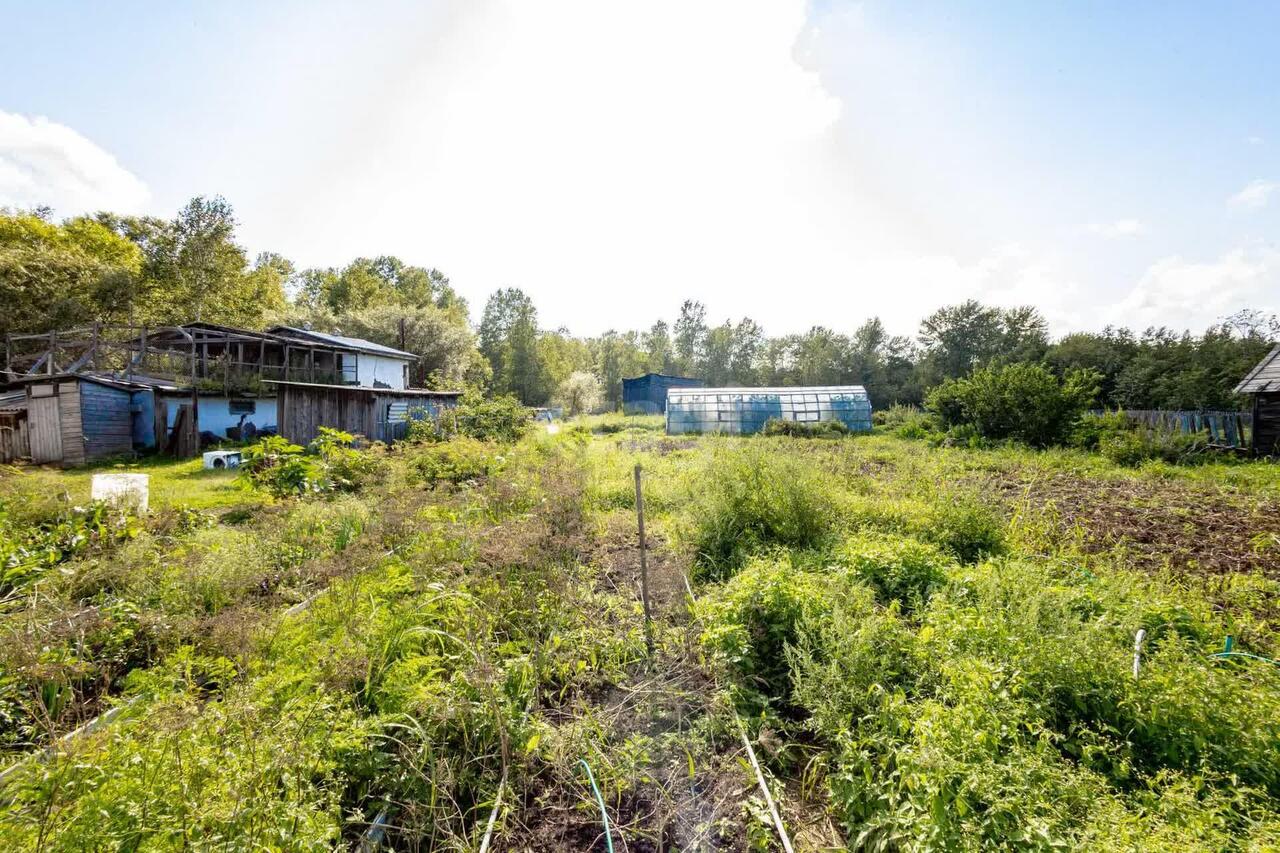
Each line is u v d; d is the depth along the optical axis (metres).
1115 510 8.23
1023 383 16.72
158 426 15.75
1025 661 3.00
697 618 4.39
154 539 5.53
